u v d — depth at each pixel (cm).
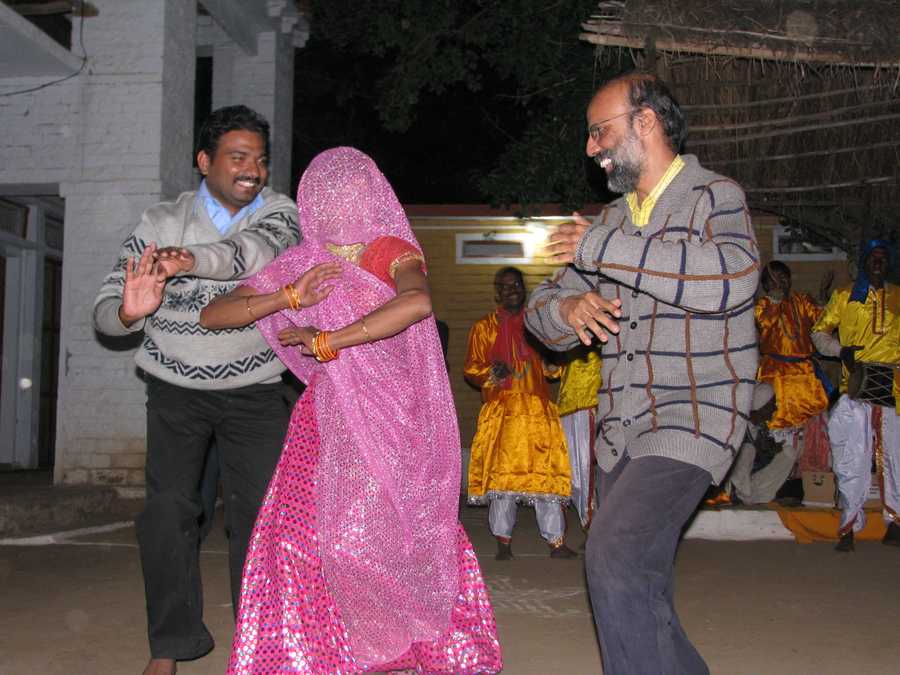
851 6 700
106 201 1009
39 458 1416
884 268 801
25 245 1354
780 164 936
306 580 324
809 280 1325
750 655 448
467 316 1360
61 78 1022
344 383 332
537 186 1234
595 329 306
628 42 709
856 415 776
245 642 321
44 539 781
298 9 1300
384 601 327
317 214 349
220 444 394
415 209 1356
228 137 390
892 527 801
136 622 502
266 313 343
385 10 1435
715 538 841
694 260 290
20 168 1027
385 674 367
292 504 329
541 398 742
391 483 329
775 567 687
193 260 357
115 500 970
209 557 707
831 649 459
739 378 306
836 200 1016
